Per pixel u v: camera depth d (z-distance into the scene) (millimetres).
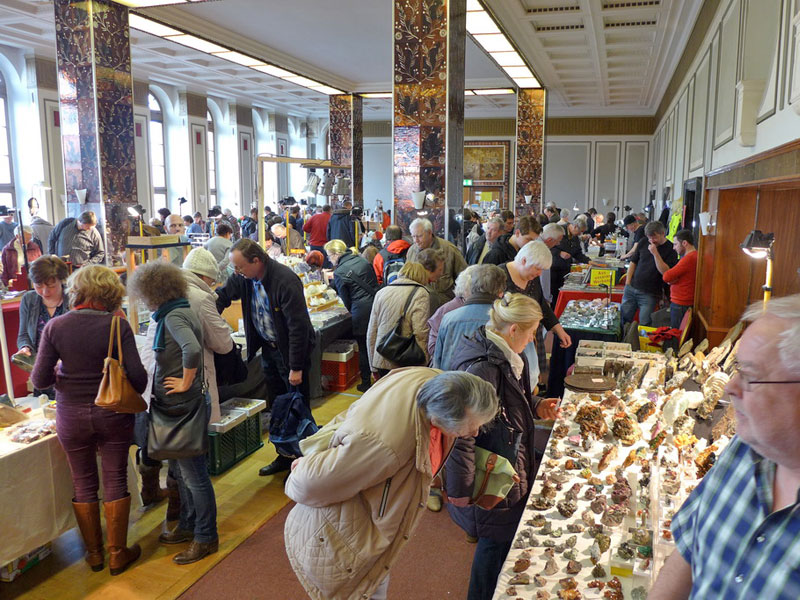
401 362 3926
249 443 4164
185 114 17469
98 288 2686
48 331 2654
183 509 3129
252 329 3891
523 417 2205
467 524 2258
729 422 2549
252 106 21078
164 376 2848
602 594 1772
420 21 6883
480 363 2141
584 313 5527
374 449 1711
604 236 15336
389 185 24812
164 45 12891
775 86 3949
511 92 16875
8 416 2961
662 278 6059
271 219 9992
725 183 4711
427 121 6996
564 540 2031
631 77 15117
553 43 11969
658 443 2479
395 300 3953
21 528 2736
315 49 13180
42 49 12453
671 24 10250
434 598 2684
